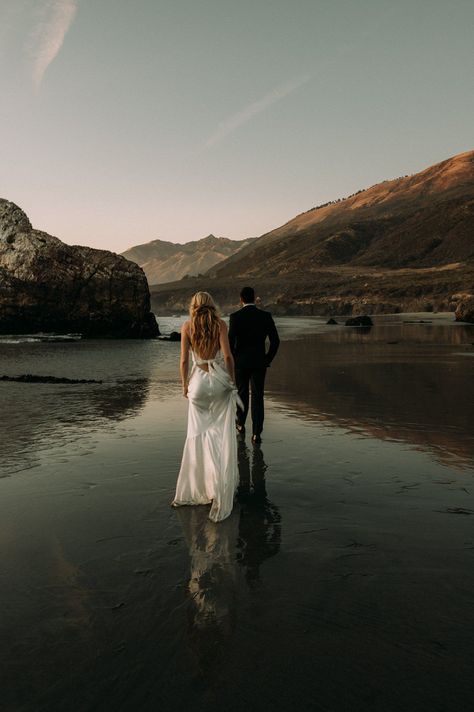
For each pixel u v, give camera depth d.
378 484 3.98
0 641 2.02
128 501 3.68
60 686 1.77
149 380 10.84
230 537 3.03
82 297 28.06
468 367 12.47
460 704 1.66
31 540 2.99
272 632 2.06
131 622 2.15
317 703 1.67
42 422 6.46
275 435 5.72
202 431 3.70
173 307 187.00
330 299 113.25
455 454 4.85
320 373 11.49
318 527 3.16
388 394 8.57
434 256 194.88
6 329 27.33
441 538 2.97
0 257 27.27
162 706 1.67
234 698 1.70
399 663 1.87
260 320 5.61
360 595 2.34
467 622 2.12
